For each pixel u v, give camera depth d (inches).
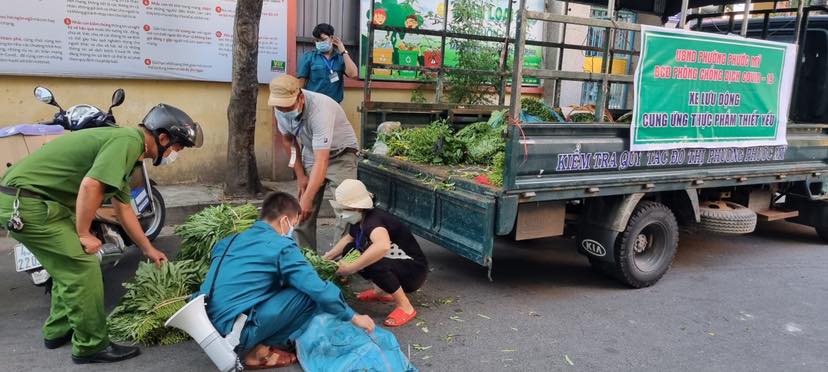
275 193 140.8
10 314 159.9
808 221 257.9
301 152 199.3
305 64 279.9
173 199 261.0
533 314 175.0
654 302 189.3
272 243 129.8
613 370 144.1
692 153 201.3
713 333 167.9
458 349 151.1
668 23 352.2
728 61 200.8
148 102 280.7
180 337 146.9
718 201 234.7
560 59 289.3
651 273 199.0
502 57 273.9
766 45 211.5
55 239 125.8
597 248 192.5
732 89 205.0
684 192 205.2
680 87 190.7
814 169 242.8
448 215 177.9
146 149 134.2
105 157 123.6
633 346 157.3
